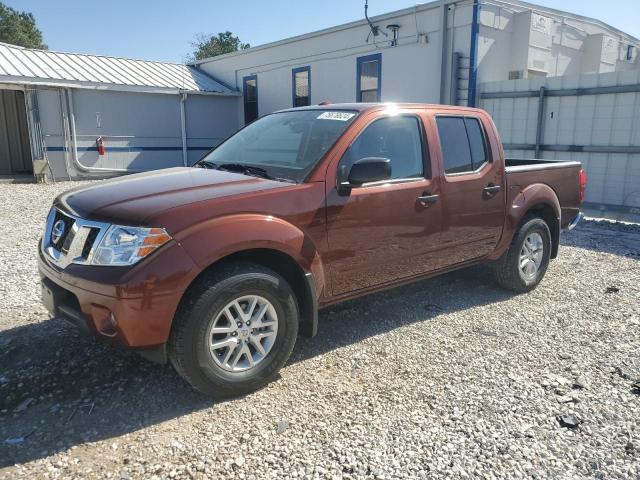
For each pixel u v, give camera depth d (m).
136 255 2.96
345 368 3.78
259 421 3.09
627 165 10.27
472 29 12.32
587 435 3.00
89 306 3.04
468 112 4.90
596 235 8.77
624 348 4.18
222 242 3.13
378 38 14.68
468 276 5.99
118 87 17.55
